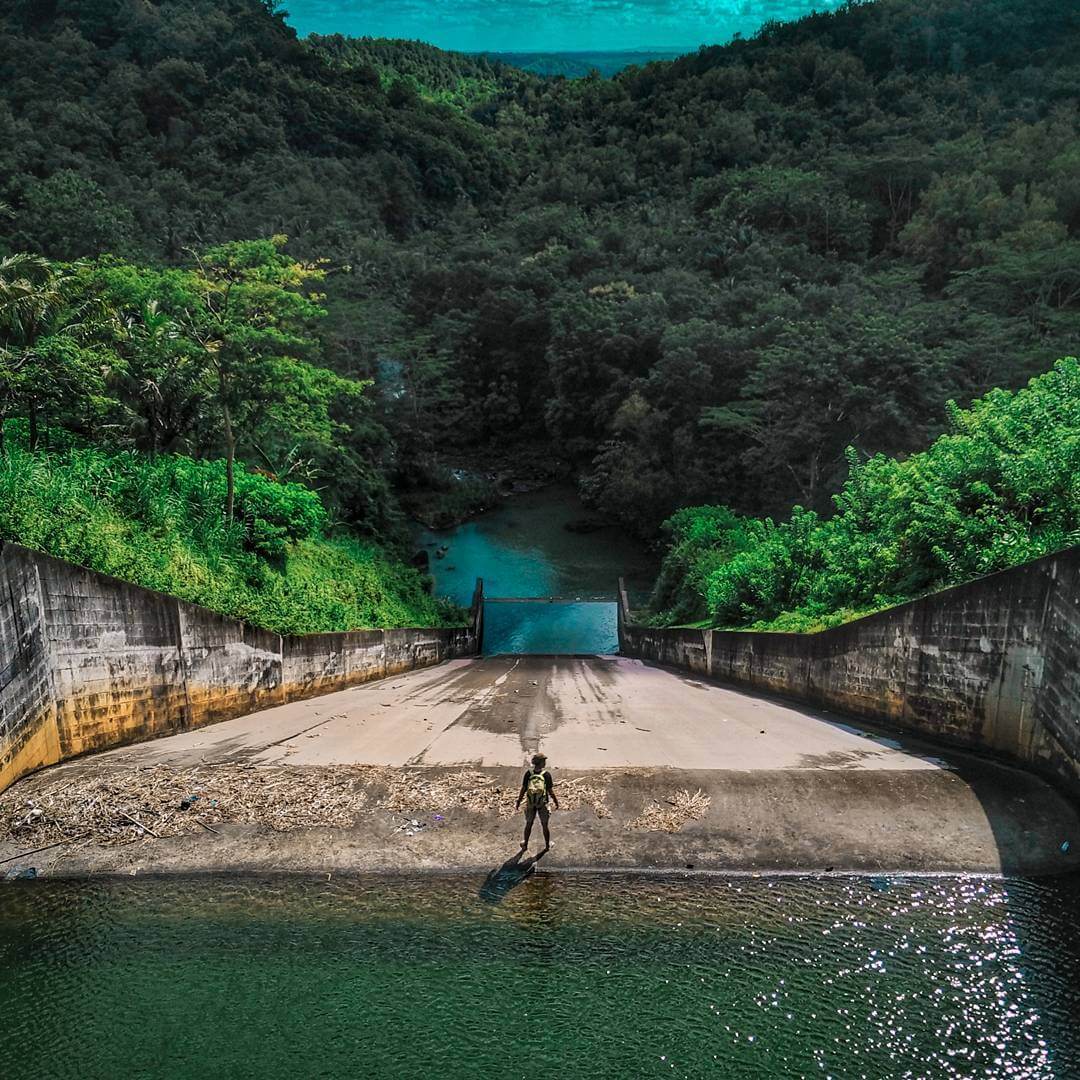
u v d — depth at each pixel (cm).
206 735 1066
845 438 4088
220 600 1449
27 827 707
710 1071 402
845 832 704
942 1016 450
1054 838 682
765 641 1608
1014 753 842
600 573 5244
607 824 725
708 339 5541
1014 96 10262
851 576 1469
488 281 8631
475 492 6519
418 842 694
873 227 8731
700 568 2842
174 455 2072
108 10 12719
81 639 896
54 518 1066
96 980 492
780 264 7556
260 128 11719
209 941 540
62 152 8719
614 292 7544
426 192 13875
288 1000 468
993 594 869
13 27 12219
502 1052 419
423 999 469
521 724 1166
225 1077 400
